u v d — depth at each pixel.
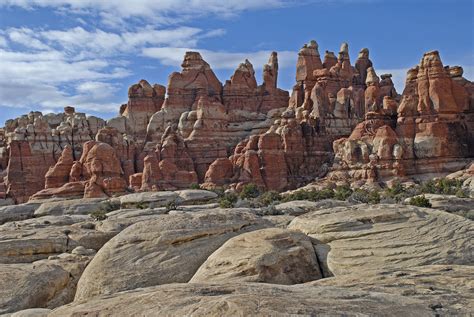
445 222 25.44
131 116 146.75
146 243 27.66
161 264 26.44
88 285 26.17
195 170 123.88
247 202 79.44
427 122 101.88
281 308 12.78
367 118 108.94
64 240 41.84
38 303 27.88
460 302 13.70
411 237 24.45
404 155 99.81
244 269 22.50
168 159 120.06
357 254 24.08
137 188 107.19
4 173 123.44
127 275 25.98
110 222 46.12
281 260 22.89
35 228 48.94
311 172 113.44
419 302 13.55
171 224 29.06
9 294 27.28
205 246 27.69
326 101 125.81
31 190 119.06
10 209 82.12
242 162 110.12
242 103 150.75
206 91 147.00
